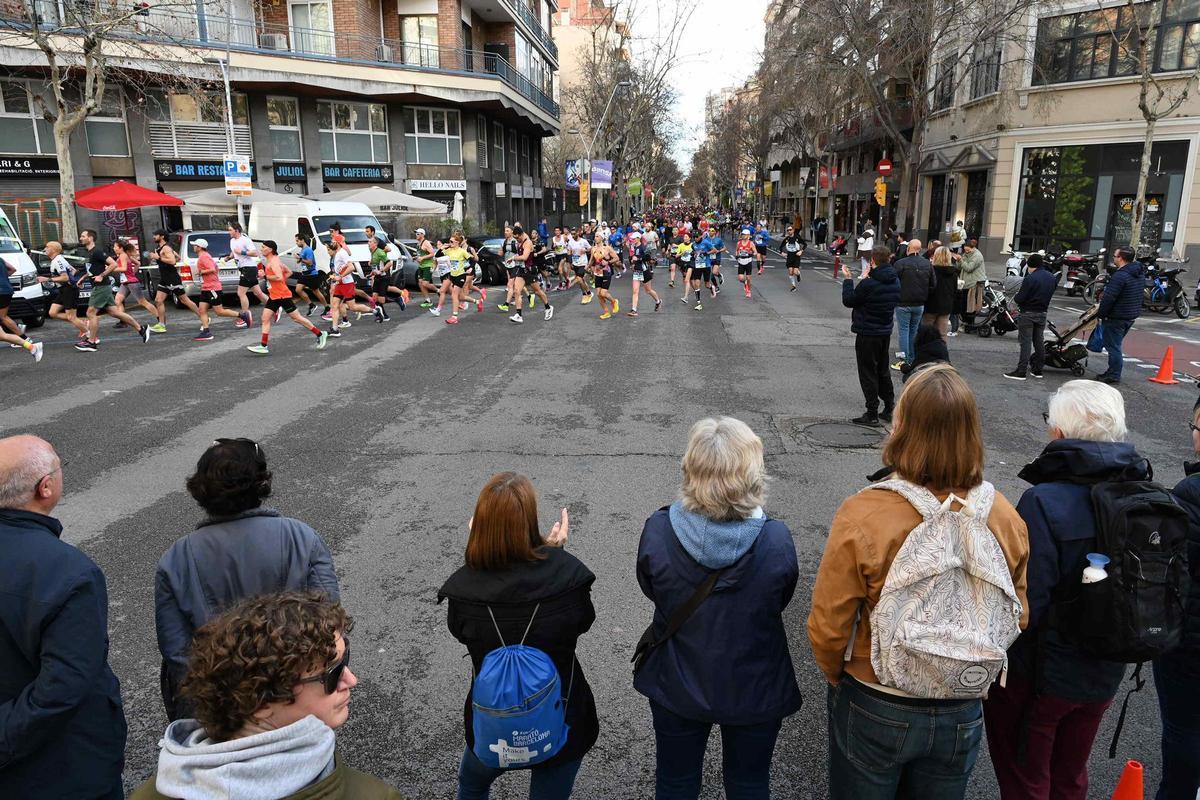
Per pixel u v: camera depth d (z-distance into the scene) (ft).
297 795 4.44
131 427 26.21
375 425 26.61
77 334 46.11
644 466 22.47
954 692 6.73
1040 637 7.93
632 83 129.08
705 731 8.37
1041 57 80.38
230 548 8.50
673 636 8.08
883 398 26.30
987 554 6.79
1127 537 7.38
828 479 21.31
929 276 33.32
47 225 82.02
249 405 29.17
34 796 6.97
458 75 101.91
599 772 10.57
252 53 86.63
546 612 7.88
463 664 12.96
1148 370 36.19
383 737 11.19
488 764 7.80
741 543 7.74
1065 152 81.05
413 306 59.57
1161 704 8.92
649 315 53.93
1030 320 33.22
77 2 62.34
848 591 7.00
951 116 100.89
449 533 18.01
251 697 4.43
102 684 7.43
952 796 7.29
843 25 81.46
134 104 81.76
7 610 6.73
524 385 32.53
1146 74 60.23
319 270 58.70
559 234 75.10
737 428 8.00
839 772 7.59
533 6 145.89
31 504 7.33
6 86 78.18
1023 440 24.94
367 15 99.91
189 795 4.28
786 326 48.32
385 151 104.53
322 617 4.83
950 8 79.30
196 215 90.63
